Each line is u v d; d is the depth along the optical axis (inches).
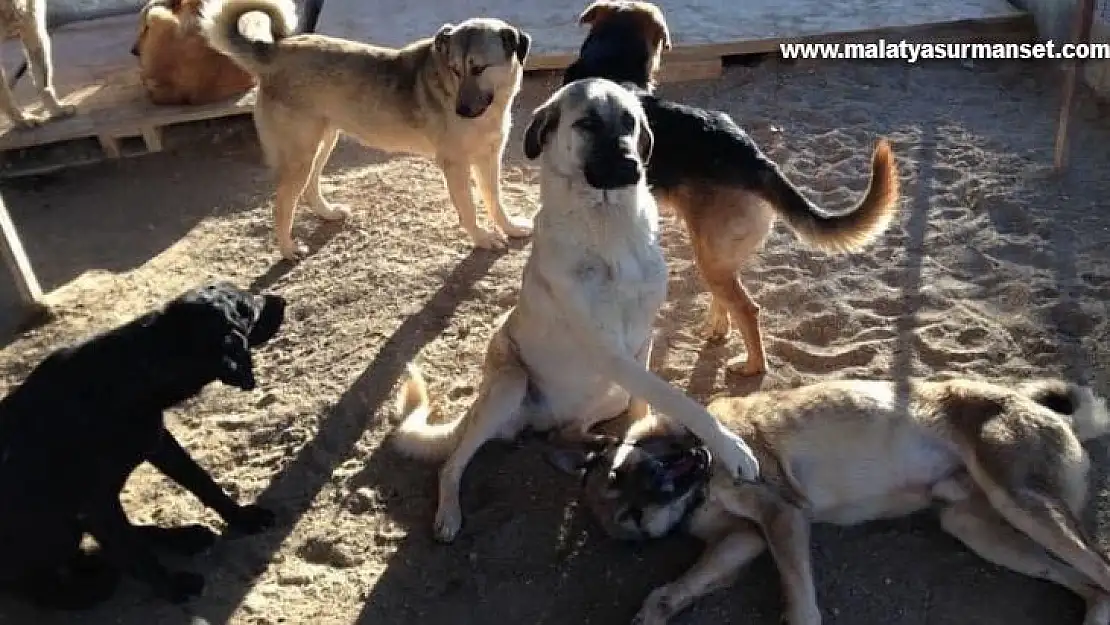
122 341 80.4
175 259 127.8
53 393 79.1
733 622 79.9
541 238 85.3
